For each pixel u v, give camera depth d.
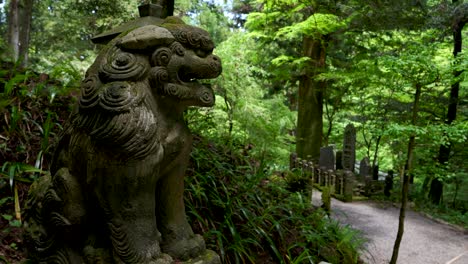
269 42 12.17
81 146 1.88
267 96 14.30
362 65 9.12
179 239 2.16
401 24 8.23
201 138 4.36
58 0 12.46
